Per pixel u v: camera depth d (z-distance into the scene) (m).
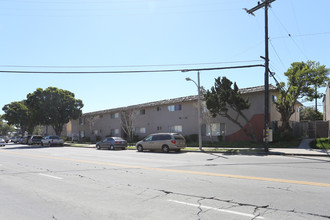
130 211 5.77
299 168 11.54
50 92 45.03
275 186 7.92
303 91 22.91
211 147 24.73
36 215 5.63
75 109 46.78
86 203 6.48
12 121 56.00
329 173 10.14
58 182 9.22
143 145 24.09
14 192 7.81
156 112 35.47
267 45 19.89
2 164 14.89
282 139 23.94
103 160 16.23
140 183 8.77
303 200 6.36
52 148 32.62
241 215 5.36
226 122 27.94
